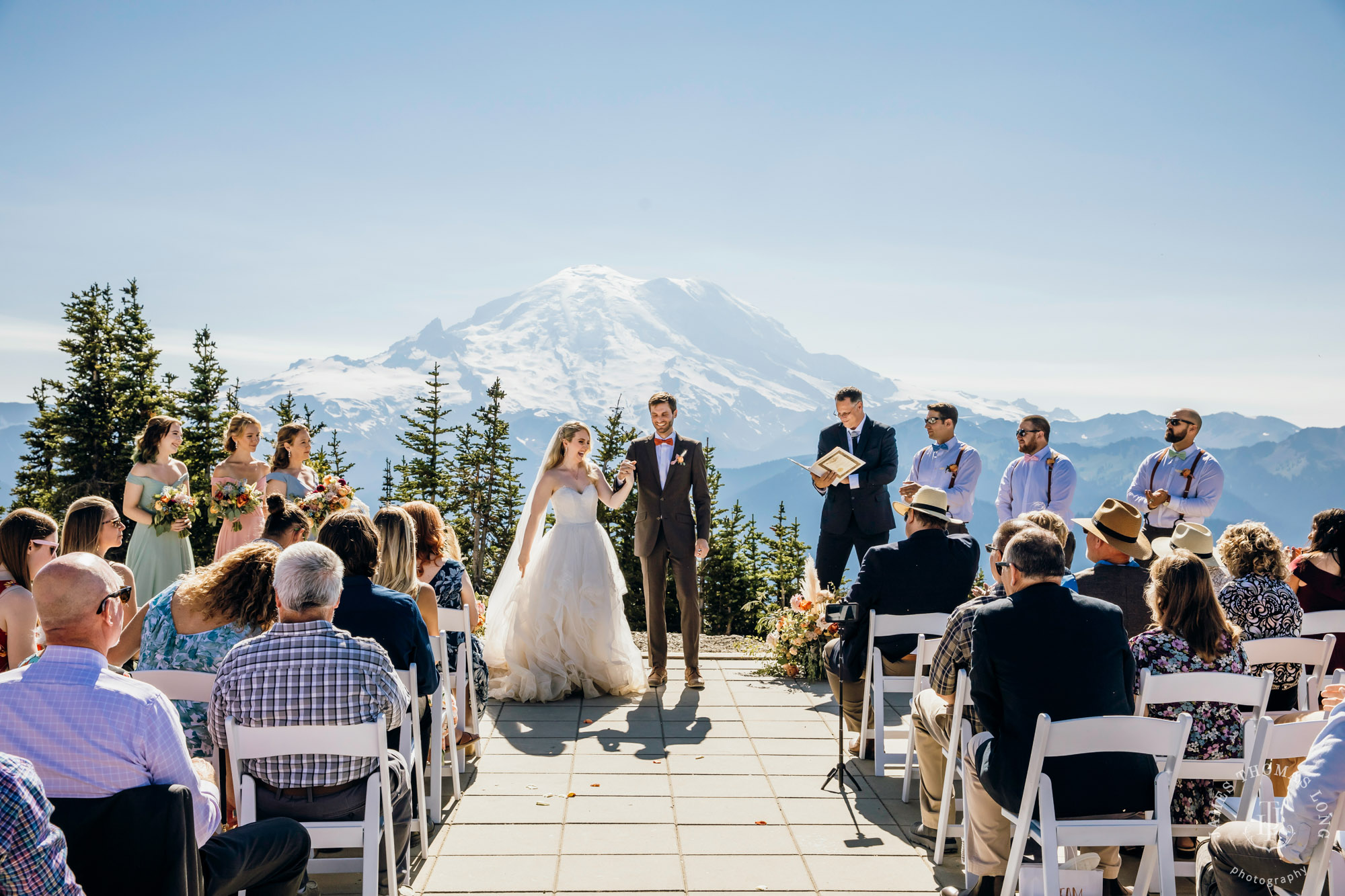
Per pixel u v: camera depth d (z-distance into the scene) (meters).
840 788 5.39
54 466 39.84
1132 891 4.02
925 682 5.16
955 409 8.62
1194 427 7.94
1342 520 5.23
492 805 5.11
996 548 4.55
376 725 3.44
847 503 8.68
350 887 4.13
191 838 2.62
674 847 4.58
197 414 42.66
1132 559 5.12
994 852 3.94
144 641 4.06
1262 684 3.76
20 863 2.12
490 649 7.65
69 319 40.31
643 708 7.16
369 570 4.46
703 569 42.38
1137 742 3.37
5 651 4.50
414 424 51.22
